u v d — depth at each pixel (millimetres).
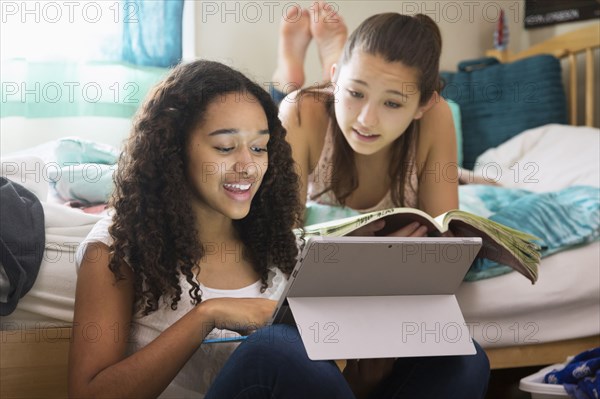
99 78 2309
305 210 1706
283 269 1273
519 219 1675
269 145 1265
